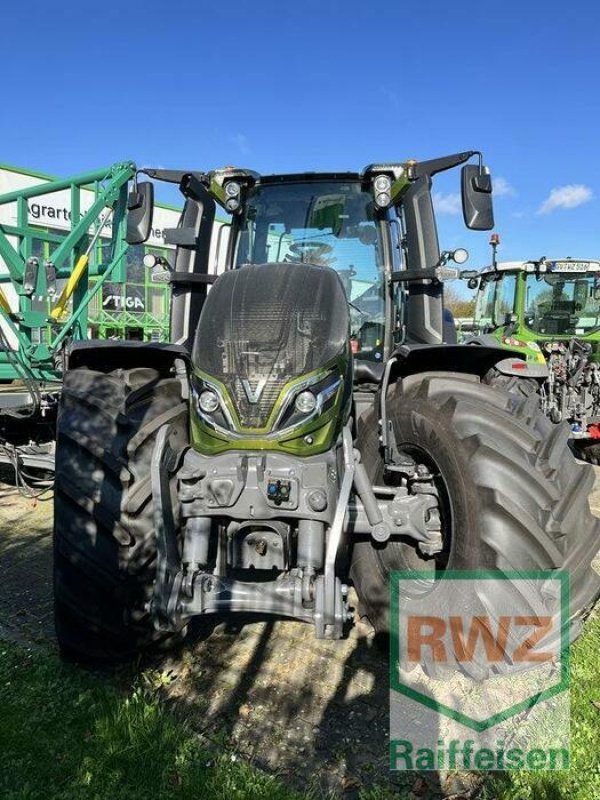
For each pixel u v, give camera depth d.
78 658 2.79
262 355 2.57
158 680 2.77
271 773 2.24
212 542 2.53
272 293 2.75
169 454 2.61
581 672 2.81
